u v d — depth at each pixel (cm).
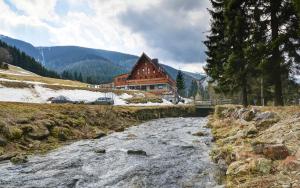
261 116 1980
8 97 4850
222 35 3359
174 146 2056
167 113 5731
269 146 1133
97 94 6650
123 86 9388
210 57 3491
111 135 2817
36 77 9531
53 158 1733
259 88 4634
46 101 5253
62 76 19100
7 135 1986
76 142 2366
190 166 1441
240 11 2855
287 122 1606
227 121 2781
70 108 3372
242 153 1223
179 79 11962
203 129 3098
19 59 16250
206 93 11806
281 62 2330
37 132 2233
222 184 1103
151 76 9106
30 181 1268
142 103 6681
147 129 3378
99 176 1327
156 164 1517
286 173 943
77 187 1180
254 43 2502
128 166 1492
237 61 2850
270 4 2442
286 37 2241
